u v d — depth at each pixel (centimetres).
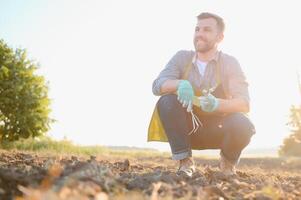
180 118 453
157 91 470
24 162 562
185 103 440
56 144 1831
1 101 2536
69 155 911
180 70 488
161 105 458
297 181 522
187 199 284
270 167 1064
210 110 438
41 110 2650
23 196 259
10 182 284
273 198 327
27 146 1862
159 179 368
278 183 443
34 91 2636
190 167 451
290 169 979
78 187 246
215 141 485
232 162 474
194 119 471
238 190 370
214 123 477
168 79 466
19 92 2594
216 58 479
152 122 485
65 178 298
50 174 279
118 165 571
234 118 457
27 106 2594
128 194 285
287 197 349
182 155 451
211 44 472
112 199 263
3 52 2636
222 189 363
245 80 472
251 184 412
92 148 1834
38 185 289
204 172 481
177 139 451
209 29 471
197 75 479
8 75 2584
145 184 345
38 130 2623
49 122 2648
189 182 383
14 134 2603
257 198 329
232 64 477
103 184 301
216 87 475
